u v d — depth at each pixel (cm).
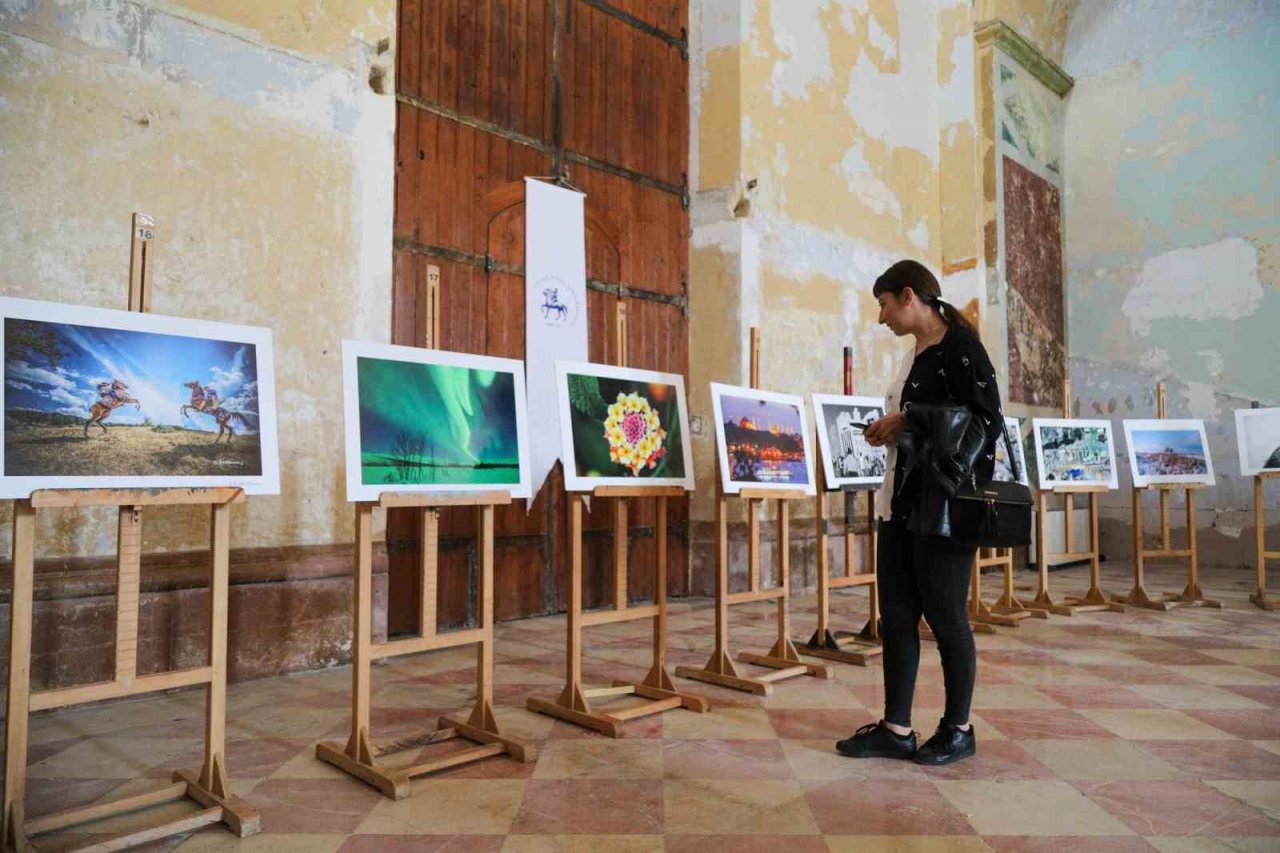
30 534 223
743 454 429
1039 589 642
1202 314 969
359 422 291
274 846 230
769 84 733
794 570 725
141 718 345
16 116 351
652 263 695
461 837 236
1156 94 1007
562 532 618
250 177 419
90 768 289
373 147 470
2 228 347
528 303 506
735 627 570
